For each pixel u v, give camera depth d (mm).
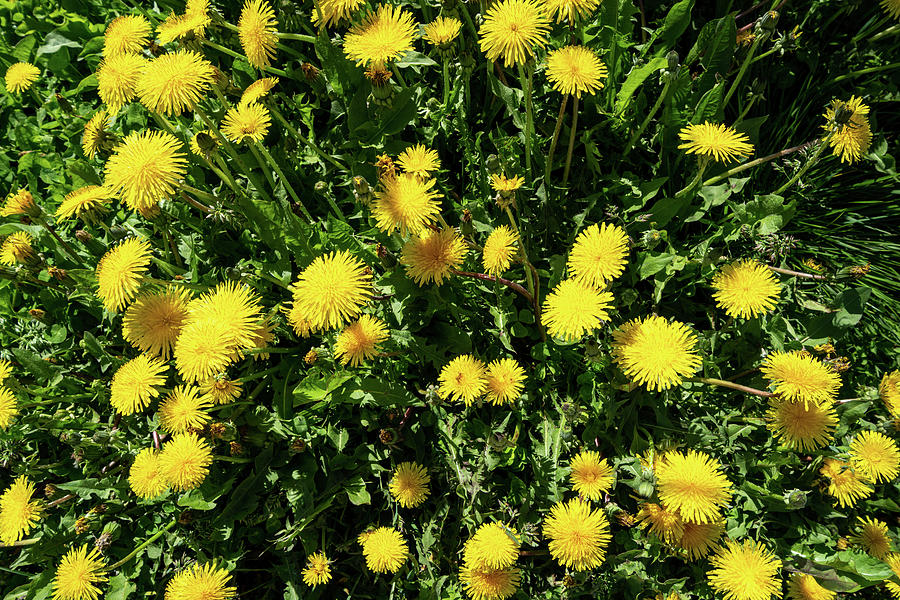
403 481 438
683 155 475
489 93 487
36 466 471
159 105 423
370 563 429
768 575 407
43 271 502
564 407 438
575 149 476
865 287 442
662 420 445
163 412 428
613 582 433
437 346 465
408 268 431
